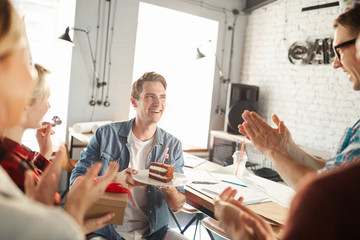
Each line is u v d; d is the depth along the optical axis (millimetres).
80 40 3752
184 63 5000
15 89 453
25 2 3705
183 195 1646
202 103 4965
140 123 1750
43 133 1234
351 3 1181
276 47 4461
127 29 4020
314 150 3686
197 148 4605
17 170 819
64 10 3854
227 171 2133
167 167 1443
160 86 1713
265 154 1281
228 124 4414
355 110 3482
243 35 5016
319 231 367
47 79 1104
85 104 3873
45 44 3939
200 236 2895
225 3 4758
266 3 4551
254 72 4836
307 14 4027
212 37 4820
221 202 803
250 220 707
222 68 4895
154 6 4238
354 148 812
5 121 461
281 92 4379
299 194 408
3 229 370
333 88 3721
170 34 4844
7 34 428
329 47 3752
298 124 4137
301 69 4105
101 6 3822
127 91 4117
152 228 1597
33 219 383
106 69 3955
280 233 1232
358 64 950
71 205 699
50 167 755
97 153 1712
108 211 1045
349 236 350
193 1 4477
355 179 369
